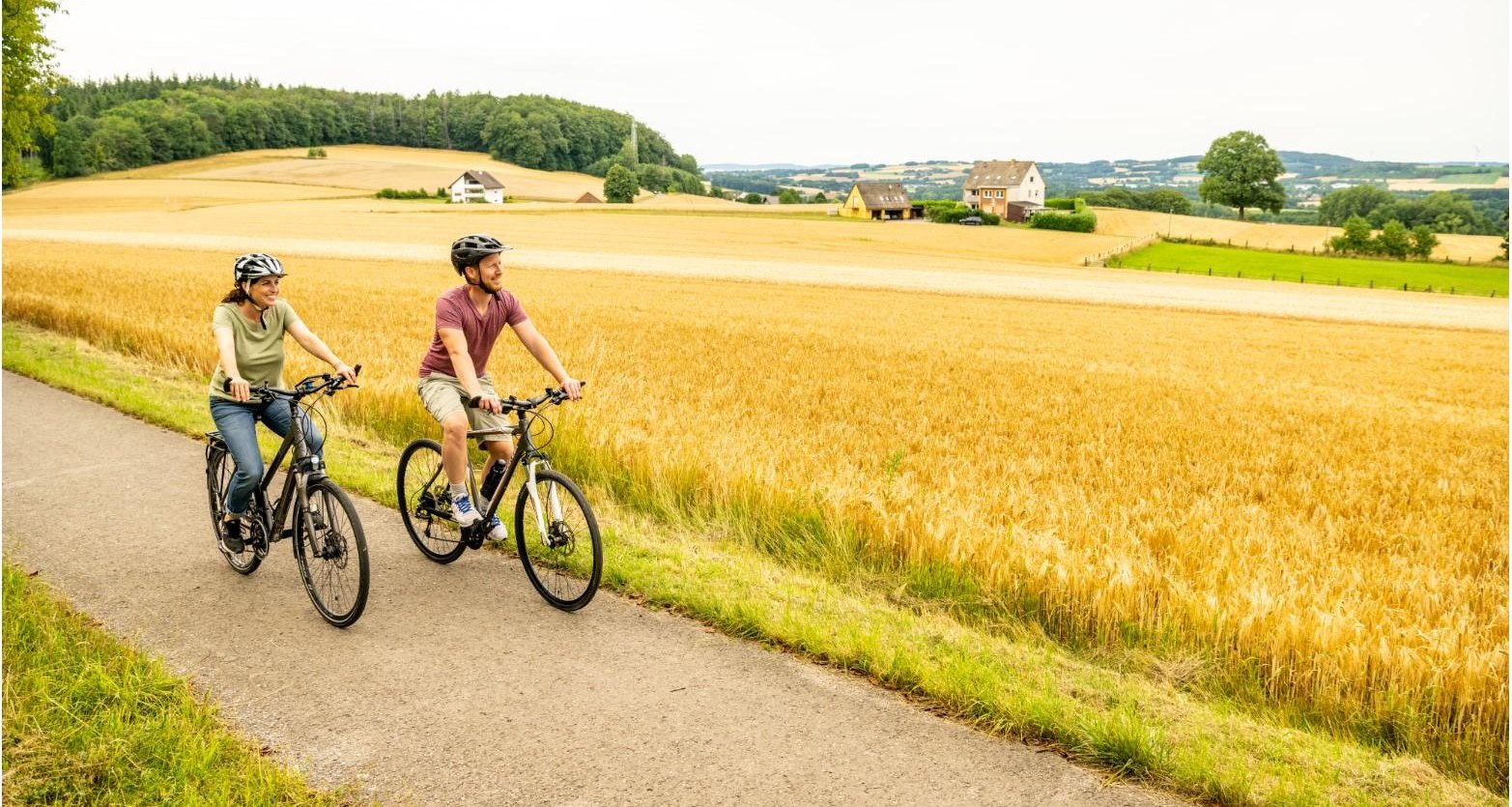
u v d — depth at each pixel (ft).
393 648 15.57
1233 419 43.65
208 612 16.89
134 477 25.08
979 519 21.52
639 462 25.09
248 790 11.14
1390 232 263.70
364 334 54.13
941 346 67.72
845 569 19.83
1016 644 16.75
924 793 11.69
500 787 11.70
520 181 512.63
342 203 349.82
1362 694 14.85
